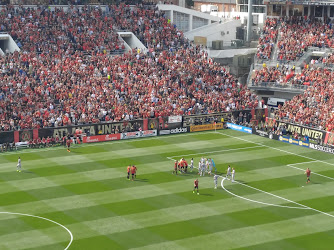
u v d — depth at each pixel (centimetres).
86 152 8719
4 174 7531
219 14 14812
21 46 10956
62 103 9706
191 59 11862
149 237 5634
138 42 12012
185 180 7462
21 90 9725
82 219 6050
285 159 8581
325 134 9519
